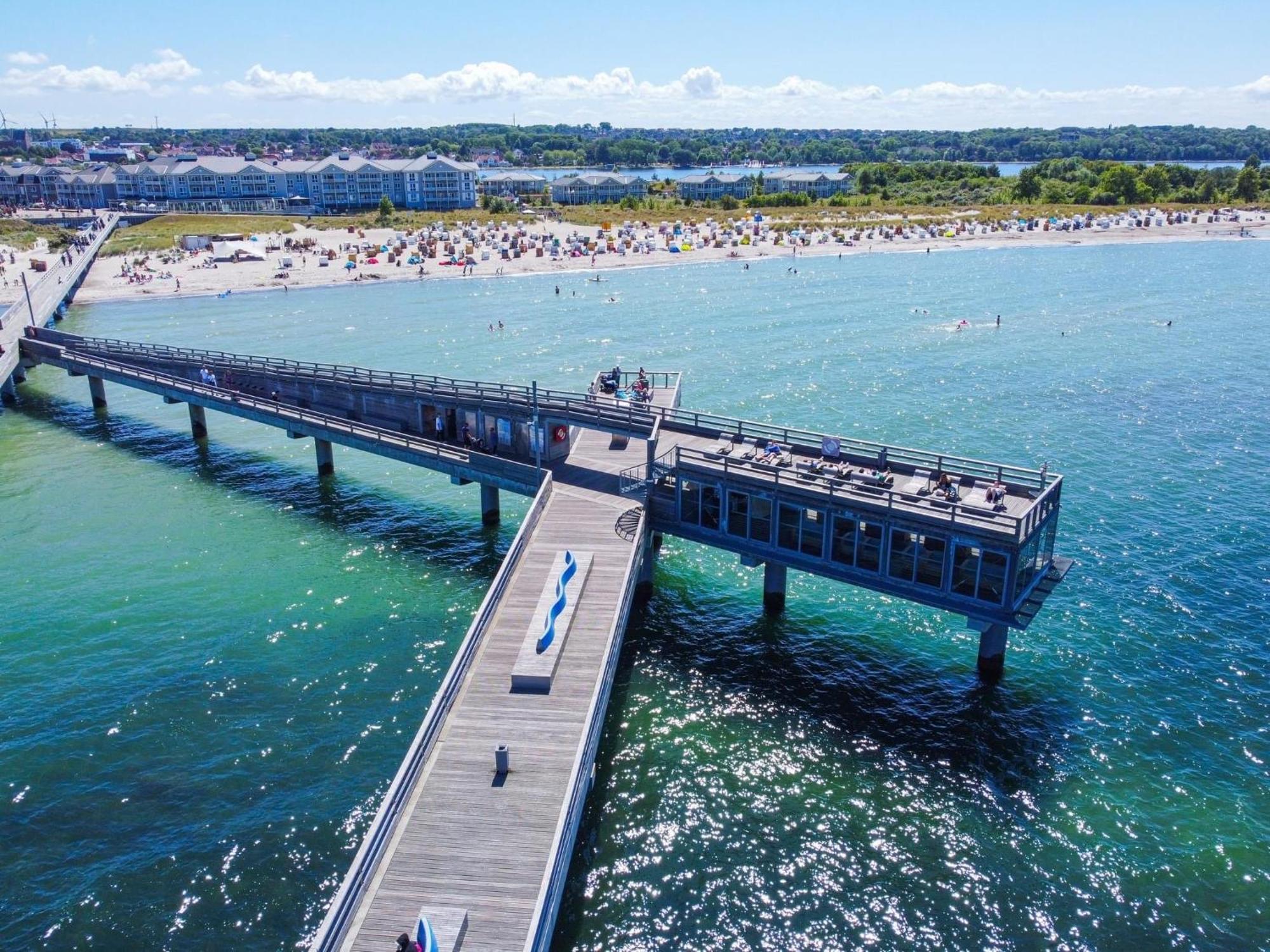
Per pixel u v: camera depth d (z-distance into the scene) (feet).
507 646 108.27
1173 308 394.73
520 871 78.13
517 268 511.81
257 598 145.48
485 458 157.28
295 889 88.79
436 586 149.79
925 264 529.45
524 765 89.76
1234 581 148.05
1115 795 102.01
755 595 147.43
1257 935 84.17
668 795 102.01
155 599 145.18
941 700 119.34
